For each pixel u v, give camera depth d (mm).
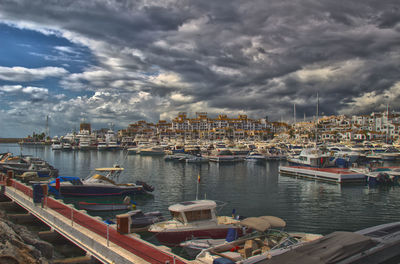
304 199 35625
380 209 31047
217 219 21266
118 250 14680
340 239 13758
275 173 60062
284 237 16672
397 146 105812
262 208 31359
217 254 14734
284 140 135625
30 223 25391
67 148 139500
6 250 13711
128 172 60656
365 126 193875
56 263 15984
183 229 18812
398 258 15961
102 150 138500
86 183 34125
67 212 22016
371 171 47375
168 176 55031
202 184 46031
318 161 58250
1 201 31891
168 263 12836
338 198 36125
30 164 52312
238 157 88500
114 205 28844
